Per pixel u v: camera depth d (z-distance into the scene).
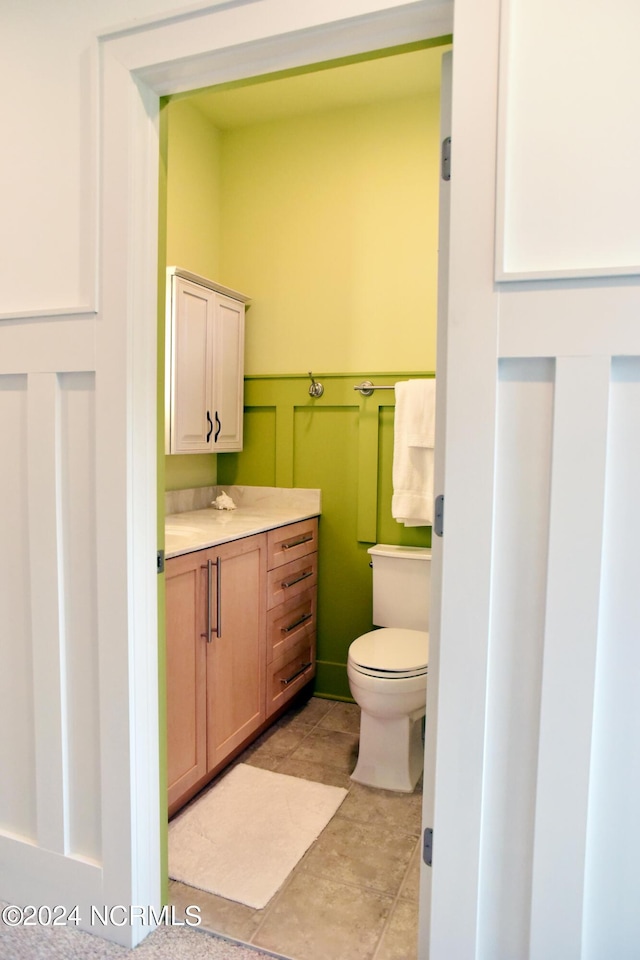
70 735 1.53
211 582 2.08
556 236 1.09
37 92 1.47
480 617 1.16
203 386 2.64
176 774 1.94
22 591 1.56
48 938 1.51
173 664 1.90
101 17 1.40
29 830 1.61
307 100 2.75
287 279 2.97
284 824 1.99
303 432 2.97
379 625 2.71
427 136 2.70
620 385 1.07
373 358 2.84
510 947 1.21
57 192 1.46
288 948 1.50
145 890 1.51
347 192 2.84
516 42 1.09
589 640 1.10
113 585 1.44
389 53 1.30
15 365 1.52
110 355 1.42
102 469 1.44
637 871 1.12
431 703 1.30
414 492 2.57
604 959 1.15
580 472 1.09
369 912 1.62
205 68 1.35
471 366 1.14
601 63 1.05
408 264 2.76
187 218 2.81
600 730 1.12
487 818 1.20
